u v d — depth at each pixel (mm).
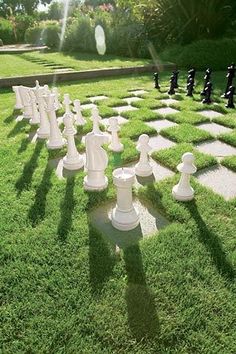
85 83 9367
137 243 2701
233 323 2014
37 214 3100
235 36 13883
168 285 2283
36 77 9453
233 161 4020
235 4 13500
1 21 30109
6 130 5438
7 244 2732
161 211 3152
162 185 3543
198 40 12852
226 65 11719
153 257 2531
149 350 1877
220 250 2596
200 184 3551
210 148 4590
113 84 9078
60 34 19906
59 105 6465
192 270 2410
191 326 1998
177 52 12742
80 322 2045
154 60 13359
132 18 16062
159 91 8078
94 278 2359
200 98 7207
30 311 2131
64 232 2838
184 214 3035
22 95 6027
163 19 14195
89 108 6504
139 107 6629
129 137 4957
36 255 2596
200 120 5637
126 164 4160
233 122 5508
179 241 2695
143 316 2066
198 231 2816
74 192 3445
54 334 1976
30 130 5406
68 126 3980
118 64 12500
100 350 1880
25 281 2359
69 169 4043
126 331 1979
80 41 18281
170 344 1909
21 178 3775
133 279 2346
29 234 2836
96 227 2979
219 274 2369
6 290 2295
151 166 3936
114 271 2412
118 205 2980
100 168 3342
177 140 4816
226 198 3350
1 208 3211
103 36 16828
